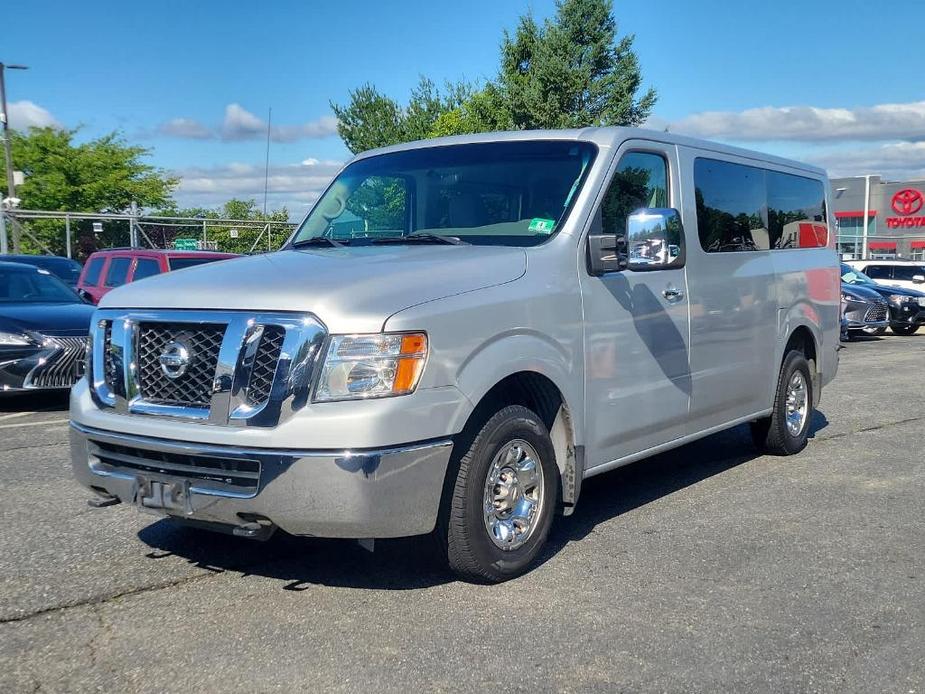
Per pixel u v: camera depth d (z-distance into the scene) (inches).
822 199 314.0
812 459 291.0
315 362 152.3
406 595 170.6
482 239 200.5
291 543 200.7
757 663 143.2
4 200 1104.8
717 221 244.5
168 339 165.9
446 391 159.8
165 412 163.0
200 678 137.7
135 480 167.2
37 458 289.0
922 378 499.5
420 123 1747.0
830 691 134.6
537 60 1418.6
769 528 214.8
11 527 213.3
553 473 185.6
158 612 162.9
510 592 172.2
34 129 1681.8
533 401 189.3
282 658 144.2
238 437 153.0
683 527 215.3
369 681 136.6
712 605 166.4
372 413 150.6
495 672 139.5
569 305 188.7
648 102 1446.9
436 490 159.2
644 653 146.3
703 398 236.7
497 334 170.4
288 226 1135.6
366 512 151.1
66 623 158.1
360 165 239.0
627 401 207.2
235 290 162.7
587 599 168.7
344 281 161.3
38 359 367.6
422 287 164.1
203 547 198.4
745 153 262.8
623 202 210.2
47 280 439.5
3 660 144.0
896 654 146.9
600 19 1407.5
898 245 2247.8
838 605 167.2
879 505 235.6
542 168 207.9
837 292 317.4
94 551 195.9
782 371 282.7
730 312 246.8
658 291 216.2
